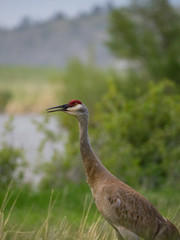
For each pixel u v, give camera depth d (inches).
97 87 2481.5
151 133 1184.8
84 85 2496.3
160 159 1160.2
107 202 502.6
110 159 1032.8
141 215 493.4
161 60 2449.6
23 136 1744.6
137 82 2402.8
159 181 1082.1
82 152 533.0
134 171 1034.1
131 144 1188.5
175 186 1008.9
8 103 3745.1
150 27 2625.5
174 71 2453.2
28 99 3725.4
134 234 496.4
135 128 1170.6
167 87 1476.4
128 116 1155.3
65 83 2564.0
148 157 1147.9
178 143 1152.8
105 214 509.0
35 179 1099.3
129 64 2583.7
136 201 498.6
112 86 1240.8
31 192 857.5
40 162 1058.7
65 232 543.5
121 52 2491.4
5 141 1008.2
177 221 602.5
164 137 1154.7
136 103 1219.9
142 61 2534.5
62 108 541.0
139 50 2492.6
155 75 2493.8
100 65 2630.4
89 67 2588.6
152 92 1203.9
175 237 496.1
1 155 950.4
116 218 499.8
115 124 1138.7
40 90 3951.8
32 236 551.2
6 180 925.2
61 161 1044.5
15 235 528.1
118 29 2508.6
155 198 874.8
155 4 2564.0
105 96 1226.0
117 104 1224.2
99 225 589.9
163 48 2620.6
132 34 2498.8
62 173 1028.5
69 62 2623.0
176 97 1226.0
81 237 533.6
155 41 2527.1
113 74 2527.1
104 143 1108.5
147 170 1082.7
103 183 515.5
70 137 1104.8
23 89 4286.4
